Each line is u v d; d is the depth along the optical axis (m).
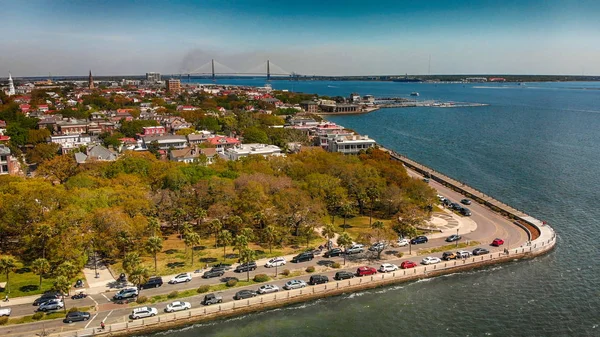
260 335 99.06
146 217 139.12
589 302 112.88
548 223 167.62
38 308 100.56
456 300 113.88
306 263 129.00
